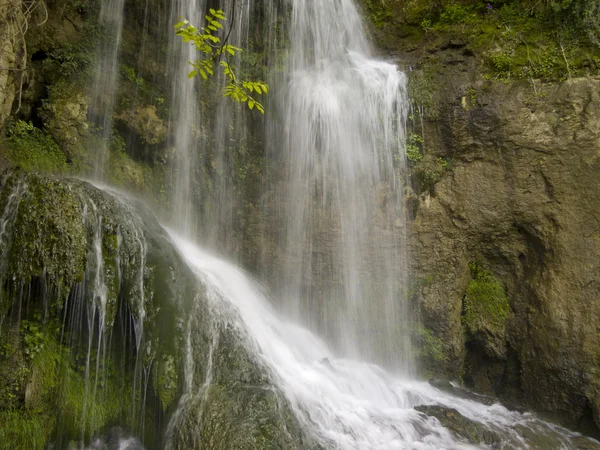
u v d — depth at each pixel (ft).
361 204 27.30
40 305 16.65
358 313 26.58
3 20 19.35
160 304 17.92
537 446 20.40
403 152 27.81
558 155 25.54
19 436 15.83
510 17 29.17
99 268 17.37
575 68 26.43
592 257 24.39
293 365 20.77
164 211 26.25
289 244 27.25
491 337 26.71
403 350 26.43
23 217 16.51
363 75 29.14
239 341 19.13
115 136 25.63
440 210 27.14
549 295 25.09
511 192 26.27
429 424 19.80
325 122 28.07
